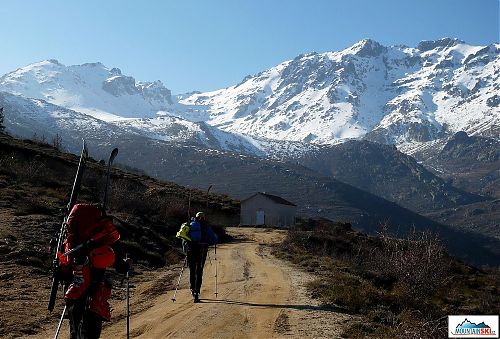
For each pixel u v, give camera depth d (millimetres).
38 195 34656
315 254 33875
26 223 24359
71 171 52062
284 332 11195
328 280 19016
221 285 17844
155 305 13852
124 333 10805
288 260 28062
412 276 21438
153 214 41156
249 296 15547
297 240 40125
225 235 45375
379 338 11188
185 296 15297
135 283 17656
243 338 10617
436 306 19516
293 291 16516
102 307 6809
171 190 68562
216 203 80000
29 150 54156
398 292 18094
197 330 11156
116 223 28547
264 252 32875
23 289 14070
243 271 21969
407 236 23953
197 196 78250
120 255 7180
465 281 35750
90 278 6730
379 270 23922
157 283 17516
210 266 23828
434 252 22234
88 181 45125
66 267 6996
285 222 91312
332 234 46094
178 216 42875
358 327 11992
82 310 6730
